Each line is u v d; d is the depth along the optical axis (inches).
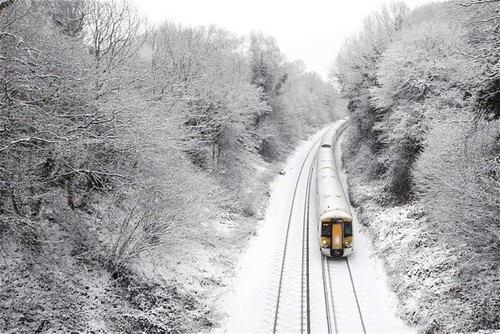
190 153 954.7
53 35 551.5
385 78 1052.5
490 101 554.6
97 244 587.5
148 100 673.6
